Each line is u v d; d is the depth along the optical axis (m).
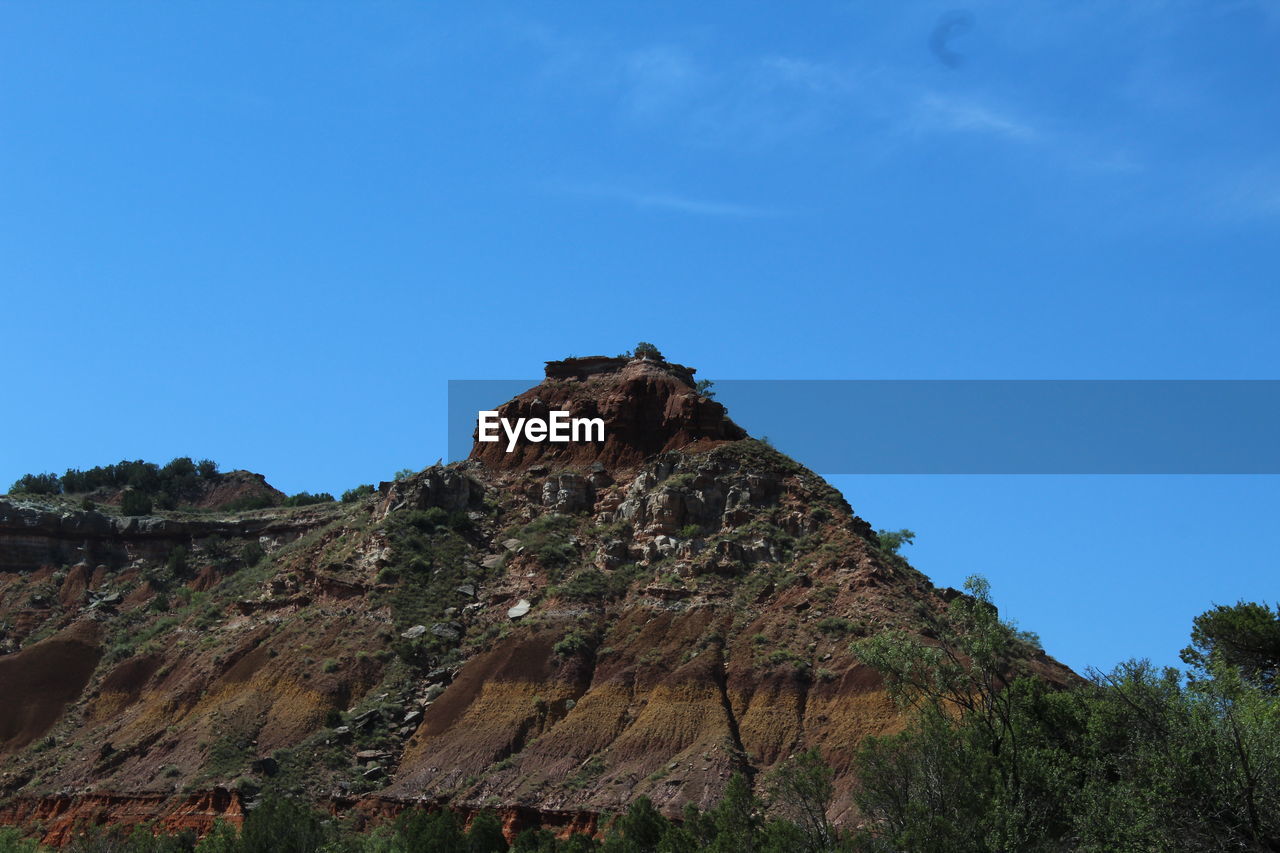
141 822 108.69
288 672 122.19
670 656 115.06
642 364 156.25
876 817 73.56
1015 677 87.12
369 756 112.75
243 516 176.62
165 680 130.88
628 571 128.88
